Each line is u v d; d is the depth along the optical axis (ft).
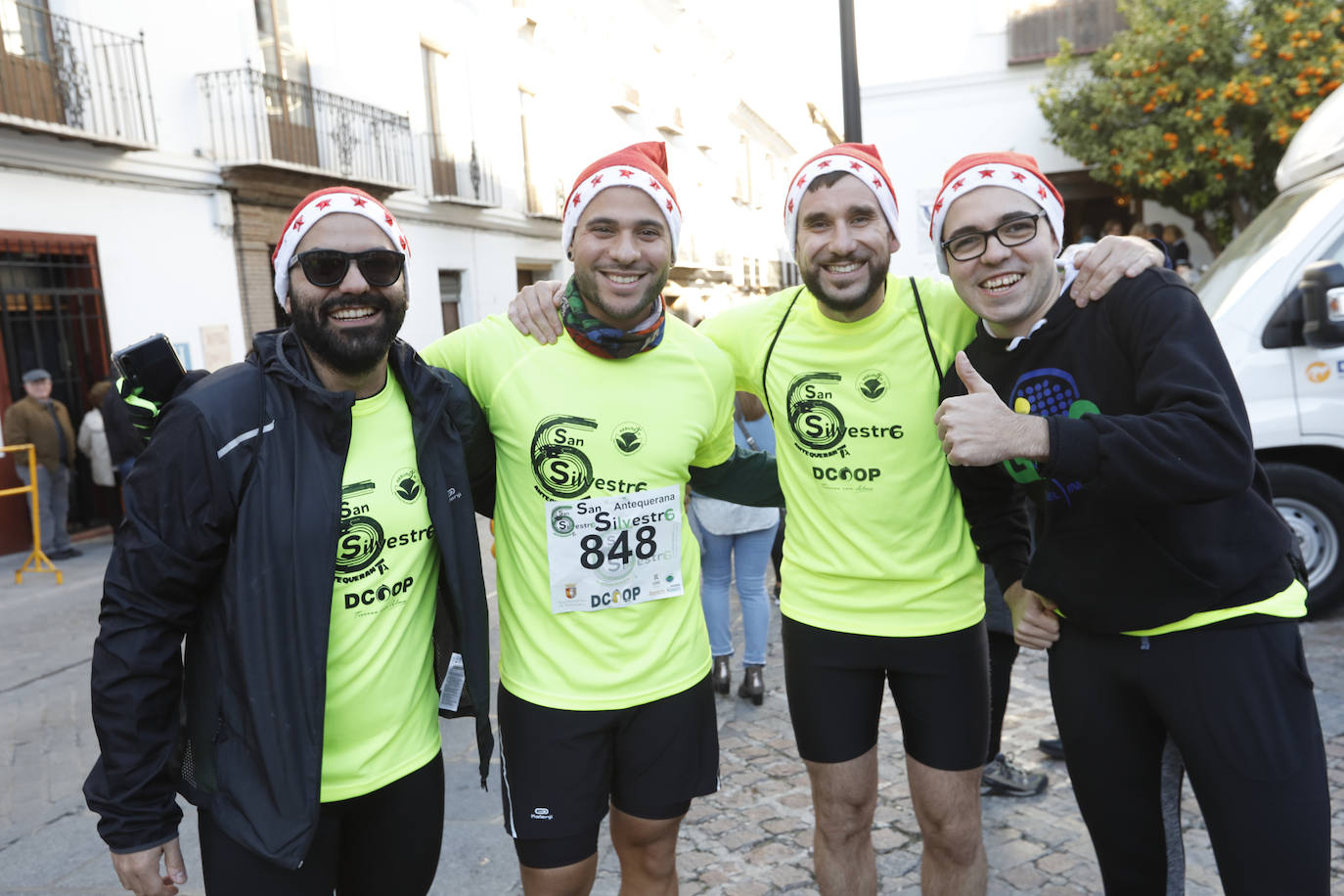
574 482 6.58
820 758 7.39
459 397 6.23
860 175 6.84
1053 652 6.65
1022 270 6.08
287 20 38.11
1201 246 32.86
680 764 6.77
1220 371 5.39
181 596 5.12
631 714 6.63
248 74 34.06
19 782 11.81
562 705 6.47
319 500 5.26
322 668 5.18
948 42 32.42
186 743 5.38
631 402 6.72
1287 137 26.04
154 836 5.07
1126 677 6.04
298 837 5.09
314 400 5.27
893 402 7.19
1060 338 6.11
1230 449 5.11
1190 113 27.09
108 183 30.27
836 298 7.01
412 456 5.72
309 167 36.04
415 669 5.80
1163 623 5.78
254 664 5.09
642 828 6.76
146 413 5.43
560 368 6.69
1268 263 14.12
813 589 7.48
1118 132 29.07
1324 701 11.55
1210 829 5.83
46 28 28.43
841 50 19.83
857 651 7.27
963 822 7.21
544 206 57.06
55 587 23.68
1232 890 5.74
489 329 6.93
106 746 4.99
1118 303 5.82
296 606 5.16
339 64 40.47
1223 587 5.62
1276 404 13.78
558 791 6.49
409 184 44.57
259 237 36.06
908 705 7.30
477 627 5.91
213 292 34.27
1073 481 5.36
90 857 9.81
